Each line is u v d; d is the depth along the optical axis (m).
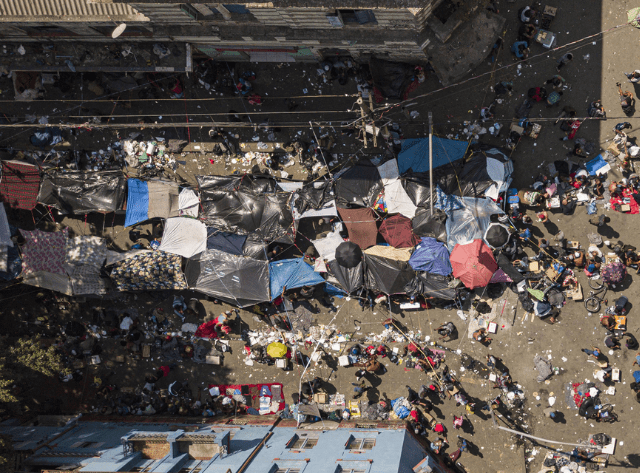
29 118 25.31
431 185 20.50
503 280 23.16
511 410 24.06
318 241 24.03
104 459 20.95
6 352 22.61
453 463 24.17
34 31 21.38
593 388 23.45
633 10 22.55
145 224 25.31
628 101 22.75
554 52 23.19
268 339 25.08
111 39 21.97
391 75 23.09
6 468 21.23
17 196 24.53
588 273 23.36
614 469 23.44
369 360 24.34
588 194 23.41
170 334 25.50
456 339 24.28
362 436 22.11
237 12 18.59
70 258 24.53
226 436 21.30
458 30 22.89
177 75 24.38
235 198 23.56
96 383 25.72
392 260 23.20
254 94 24.31
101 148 25.27
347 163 24.33
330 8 16.55
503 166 22.50
